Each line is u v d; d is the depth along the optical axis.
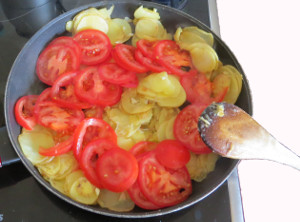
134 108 0.36
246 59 0.46
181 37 0.40
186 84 0.38
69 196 0.31
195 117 0.35
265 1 0.51
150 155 0.33
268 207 0.38
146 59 0.38
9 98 0.34
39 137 0.34
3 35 0.42
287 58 0.47
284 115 0.43
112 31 0.41
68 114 0.36
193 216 0.33
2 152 0.32
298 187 0.39
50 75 0.38
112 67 0.38
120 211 0.31
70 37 0.39
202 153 0.34
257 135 0.31
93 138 0.35
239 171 0.39
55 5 0.44
